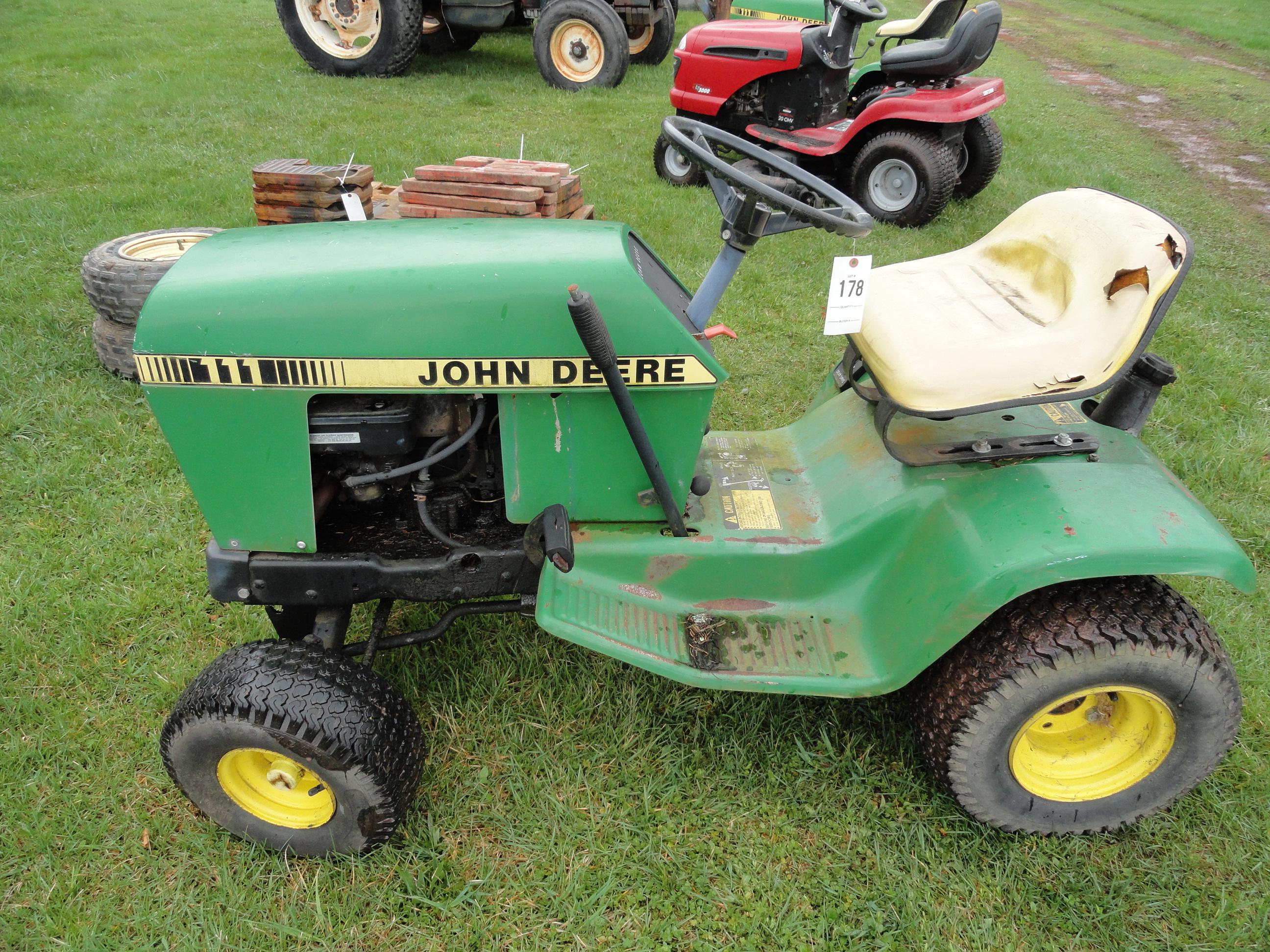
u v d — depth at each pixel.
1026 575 2.02
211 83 9.36
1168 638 2.09
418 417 2.24
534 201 4.44
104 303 3.98
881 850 2.28
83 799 2.35
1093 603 2.14
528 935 2.07
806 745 2.55
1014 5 19.23
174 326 2.09
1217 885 2.23
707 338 2.32
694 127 2.48
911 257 5.87
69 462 3.59
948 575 2.13
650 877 2.20
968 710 2.15
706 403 2.22
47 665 2.75
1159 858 2.30
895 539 2.34
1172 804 2.37
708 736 2.56
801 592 2.40
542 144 7.84
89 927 2.05
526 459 2.25
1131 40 15.66
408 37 9.62
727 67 6.91
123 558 3.16
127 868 2.20
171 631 2.88
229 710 2.01
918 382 2.15
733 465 2.75
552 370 2.12
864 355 2.40
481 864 2.22
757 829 2.33
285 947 2.05
